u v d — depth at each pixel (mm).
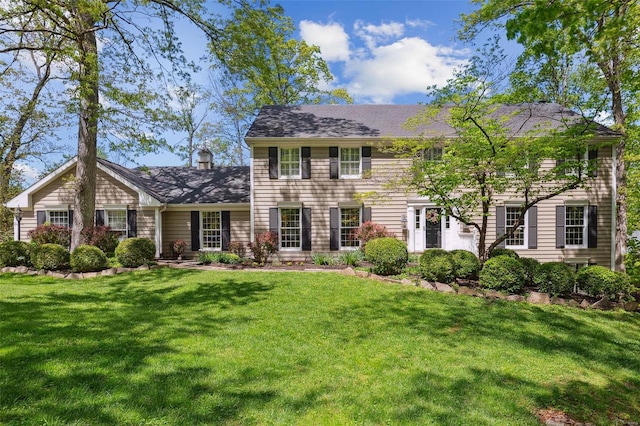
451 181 8883
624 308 8133
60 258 10273
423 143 9555
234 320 6148
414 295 8172
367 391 3830
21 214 14180
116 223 14383
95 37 11438
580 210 13102
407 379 4180
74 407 3146
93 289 8305
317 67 22594
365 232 12320
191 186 15812
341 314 6758
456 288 8547
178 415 3135
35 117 13086
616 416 3701
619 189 12570
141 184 14977
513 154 8148
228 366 4219
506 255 9102
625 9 4977
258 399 3514
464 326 6395
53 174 14156
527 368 4766
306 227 13352
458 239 13352
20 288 8195
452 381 4203
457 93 8453
